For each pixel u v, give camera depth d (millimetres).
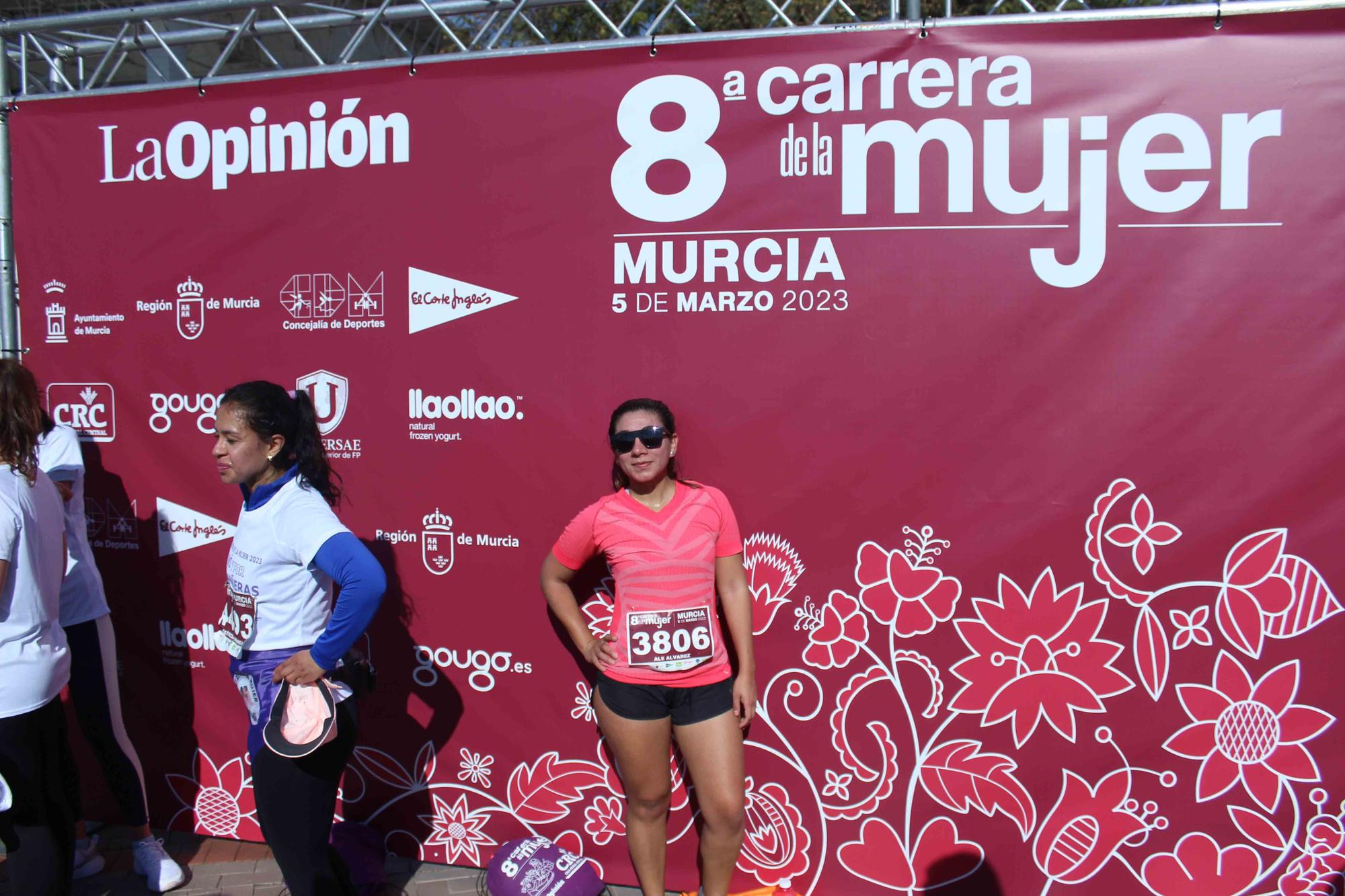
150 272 3457
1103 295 2873
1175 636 2891
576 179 3135
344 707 2457
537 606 3236
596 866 3174
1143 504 2881
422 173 3234
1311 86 2758
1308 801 2855
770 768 3133
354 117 3271
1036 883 3006
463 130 3197
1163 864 2941
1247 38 2781
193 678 3510
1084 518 2910
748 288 3047
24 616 2514
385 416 3305
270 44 5727
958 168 2920
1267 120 2781
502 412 3217
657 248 3094
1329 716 2828
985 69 2896
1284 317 2793
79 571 3113
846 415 3012
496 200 3188
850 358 3000
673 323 3096
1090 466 2898
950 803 3037
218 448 2426
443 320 3244
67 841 2672
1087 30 2850
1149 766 2926
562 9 8234
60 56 4258
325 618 2553
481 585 3270
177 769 3551
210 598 3473
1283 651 2842
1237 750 2883
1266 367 2807
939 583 2992
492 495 3238
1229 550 2850
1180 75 2814
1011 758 2994
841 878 3117
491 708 3299
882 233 2969
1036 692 2965
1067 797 2975
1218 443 2838
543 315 3174
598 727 3230
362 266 3293
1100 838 2967
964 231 2928
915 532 2994
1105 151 2855
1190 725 2900
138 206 3459
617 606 2793
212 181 3395
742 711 2814
